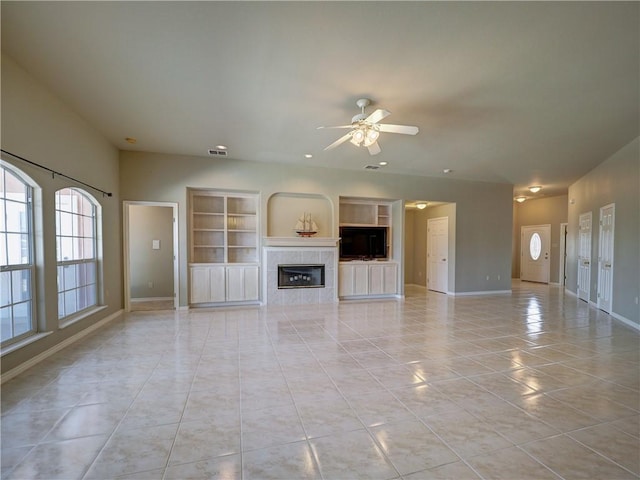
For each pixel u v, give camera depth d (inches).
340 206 283.6
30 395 98.3
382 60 105.4
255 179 237.9
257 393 101.0
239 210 251.6
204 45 98.6
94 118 155.6
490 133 172.6
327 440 77.4
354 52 101.2
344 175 261.7
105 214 186.2
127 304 213.5
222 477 64.8
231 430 81.0
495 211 311.7
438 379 112.7
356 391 103.0
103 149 181.6
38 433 78.8
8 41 96.8
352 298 274.7
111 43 97.8
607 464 69.5
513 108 140.3
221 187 230.1
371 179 269.7
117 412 89.0
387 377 114.1
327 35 93.0
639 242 184.2
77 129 151.4
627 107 139.2
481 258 307.6
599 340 159.3
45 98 125.8
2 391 101.1
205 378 111.8
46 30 91.5
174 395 99.2
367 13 83.7
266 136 180.4
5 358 108.0
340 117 152.6
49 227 130.3
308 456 71.5
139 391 101.7
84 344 147.9
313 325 185.9
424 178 286.2
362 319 201.5
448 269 307.3
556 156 218.5
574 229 303.6
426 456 71.8
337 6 81.4
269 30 91.1
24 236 121.7
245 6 81.7
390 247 293.4
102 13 84.6
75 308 160.1
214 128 168.6
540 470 67.6
